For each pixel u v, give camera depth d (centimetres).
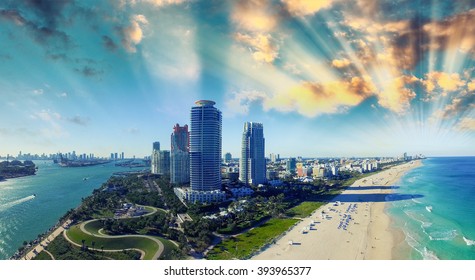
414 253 12144
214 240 13512
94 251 11894
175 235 13388
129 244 12619
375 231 14988
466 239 13962
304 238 13712
